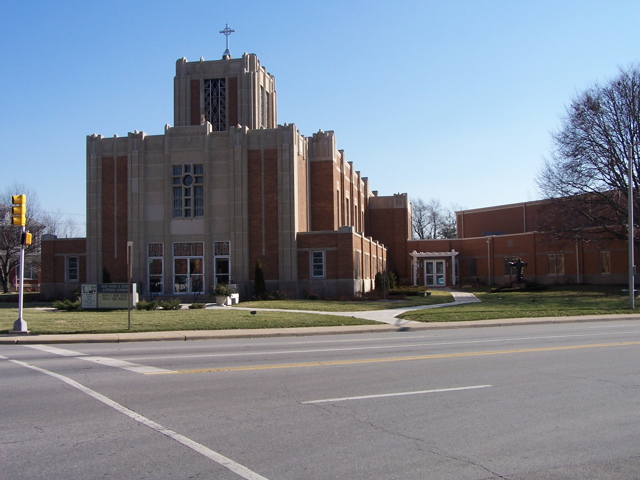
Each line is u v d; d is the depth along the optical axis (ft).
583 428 26.00
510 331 73.67
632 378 37.24
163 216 135.23
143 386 35.14
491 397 31.89
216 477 20.04
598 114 146.41
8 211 203.51
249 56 156.35
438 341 60.59
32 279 244.22
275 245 132.36
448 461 21.68
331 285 131.54
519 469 20.89
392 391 33.40
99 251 135.85
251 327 75.36
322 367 41.93
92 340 63.87
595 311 99.50
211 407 29.78
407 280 211.61
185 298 127.75
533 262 187.52
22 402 31.01
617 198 150.61
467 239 211.41
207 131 135.95
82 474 20.34
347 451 22.77
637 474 20.48
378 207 217.77
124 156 137.18
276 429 25.76
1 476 20.12
